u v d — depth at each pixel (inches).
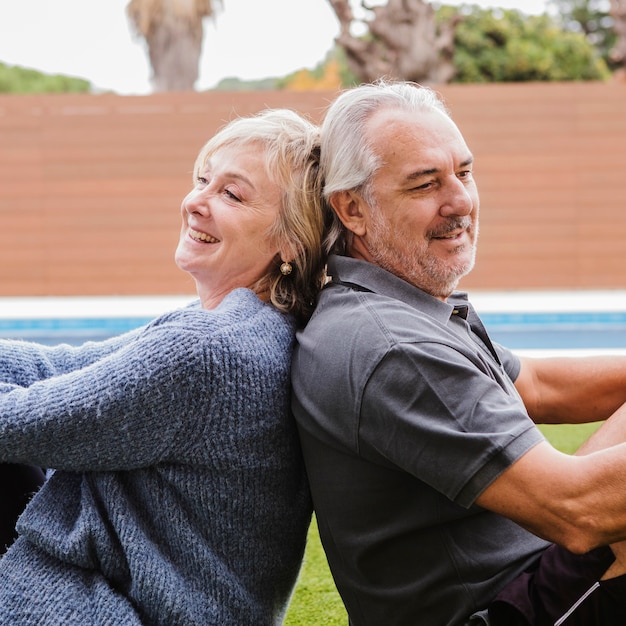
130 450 64.4
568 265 422.6
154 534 66.5
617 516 59.0
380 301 67.7
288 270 76.2
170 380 63.5
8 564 66.9
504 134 419.5
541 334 340.2
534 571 66.5
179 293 433.1
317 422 65.6
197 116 425.7
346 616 92.8
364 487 65.5
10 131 426.9
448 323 72.7
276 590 71.1
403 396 61.9
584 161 418.6
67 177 429.4
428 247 72.1
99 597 64.3
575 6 783.1
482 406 61.1
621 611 63.4
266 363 67.6
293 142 76.0
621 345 317.1
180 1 540.7
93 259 432.1
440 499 64.1
